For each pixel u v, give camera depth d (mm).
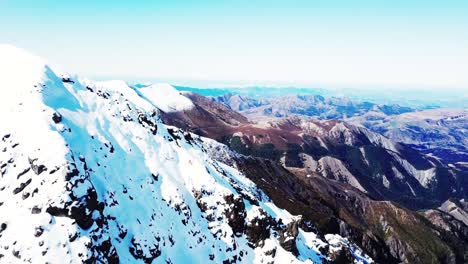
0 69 66875
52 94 63812
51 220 46906
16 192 49250
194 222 68125
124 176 63844
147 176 68250
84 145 60531
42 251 44312
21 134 53969
